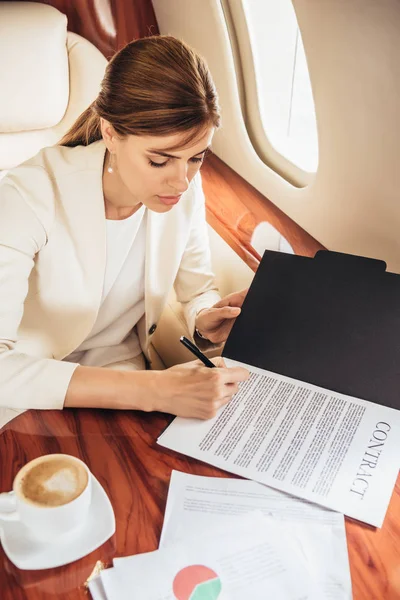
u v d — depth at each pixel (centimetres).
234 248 156
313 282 112
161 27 202
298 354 106
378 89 120
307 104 174
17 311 108
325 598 71
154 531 79
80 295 120
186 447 92
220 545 77
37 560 74
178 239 130
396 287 109
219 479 87
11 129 186
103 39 198
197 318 133
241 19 164
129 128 95
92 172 115
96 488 83
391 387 100
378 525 81
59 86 186
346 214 144
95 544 76
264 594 71
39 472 77
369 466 89
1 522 78
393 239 132
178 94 92
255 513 81
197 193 134
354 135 132
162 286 133
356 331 106
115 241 122
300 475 87
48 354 127
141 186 103
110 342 136
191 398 97
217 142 193
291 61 168
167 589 71
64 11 192
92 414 98
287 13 163
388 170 126
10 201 112
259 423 96
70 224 115
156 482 87
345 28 122
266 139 175
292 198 164
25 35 179
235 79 172
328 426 95
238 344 109
